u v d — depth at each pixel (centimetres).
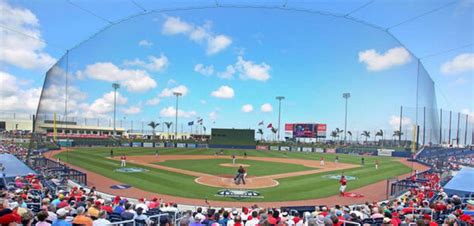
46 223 675
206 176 2848
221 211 1194
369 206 1436
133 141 7281
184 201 1847
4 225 575
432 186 2022
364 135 7062
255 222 881
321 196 2081
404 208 1290
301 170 3528
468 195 1700
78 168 3075
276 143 8188
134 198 1895
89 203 1107
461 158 3828
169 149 6919
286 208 1422
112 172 2911
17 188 1511
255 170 3428
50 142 2878
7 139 4544
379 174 3262
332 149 7181
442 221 1059
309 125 8688
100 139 6612
